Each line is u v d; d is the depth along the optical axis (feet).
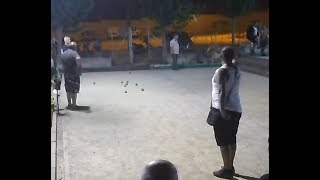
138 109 37.78
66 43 37.37
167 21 78.07
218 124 19.67
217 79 18.98
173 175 7.47
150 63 75.61
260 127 30.42
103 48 88.43
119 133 29.53
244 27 96.37
